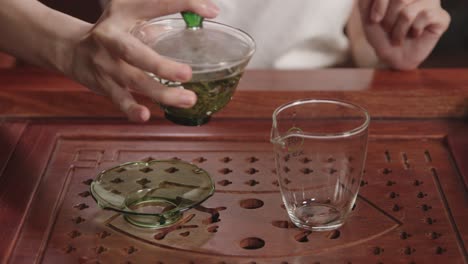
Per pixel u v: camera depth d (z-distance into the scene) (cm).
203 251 81
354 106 86
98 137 98
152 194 86
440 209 86
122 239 83
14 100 102
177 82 78
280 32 132
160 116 101
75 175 92
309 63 134
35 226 84
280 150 81
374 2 111
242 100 102
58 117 102
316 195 83
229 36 79
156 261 80
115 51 79
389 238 82
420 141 98
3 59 123
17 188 89
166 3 79
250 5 130
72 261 80
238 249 81
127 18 80
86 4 159
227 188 89
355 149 82
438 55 202
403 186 90
